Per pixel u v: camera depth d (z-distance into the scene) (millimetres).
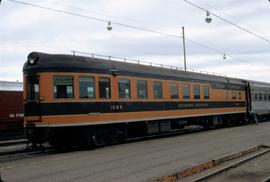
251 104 37812
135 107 21938
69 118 18406
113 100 20391
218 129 31500
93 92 19312
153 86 23609
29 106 18484
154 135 26312
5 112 28078
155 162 14797
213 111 30422
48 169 13586
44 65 18281
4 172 13203
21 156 17141
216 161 14438
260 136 24984
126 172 12852
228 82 33500
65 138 19109
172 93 25375
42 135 18281
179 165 14156
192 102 27562
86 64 19125
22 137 28281
